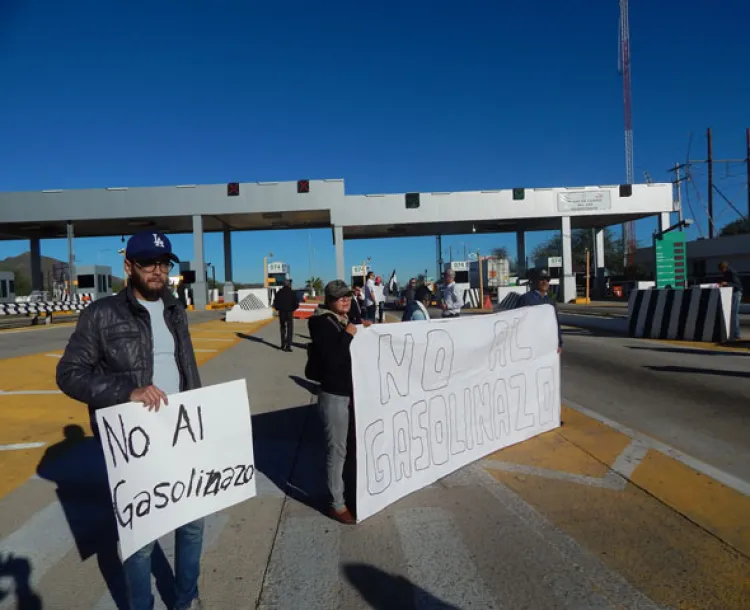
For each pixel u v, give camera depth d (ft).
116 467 7.54
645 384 27.14
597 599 9.20
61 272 152.35
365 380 12.13
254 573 10.16
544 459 16.16
